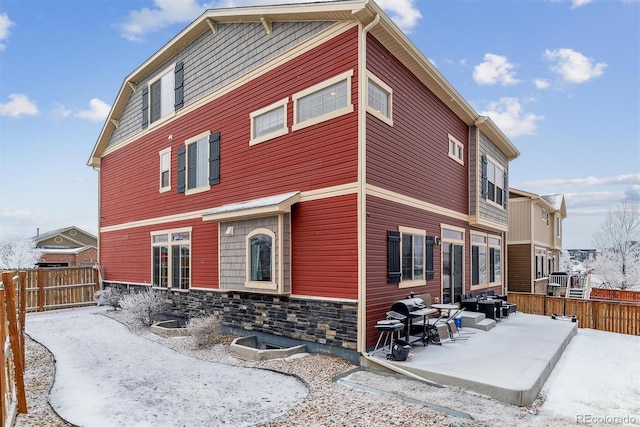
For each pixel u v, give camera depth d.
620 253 28.03
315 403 5.46
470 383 5.87
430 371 6.31
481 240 13.84
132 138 14.70
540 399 5.75
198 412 5.29
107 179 16.33
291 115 8.78
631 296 19.20
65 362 7.82
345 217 7.59
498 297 13.53
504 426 4.72
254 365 7.34
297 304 8.36
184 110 12.04
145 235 13.62
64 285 15.02
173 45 12.27
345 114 7.70
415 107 9.60
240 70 10.12
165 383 6.48
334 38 8.01
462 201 12.24
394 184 8.48
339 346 7.56
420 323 8.68
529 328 10.23
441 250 10.69
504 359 7.00
